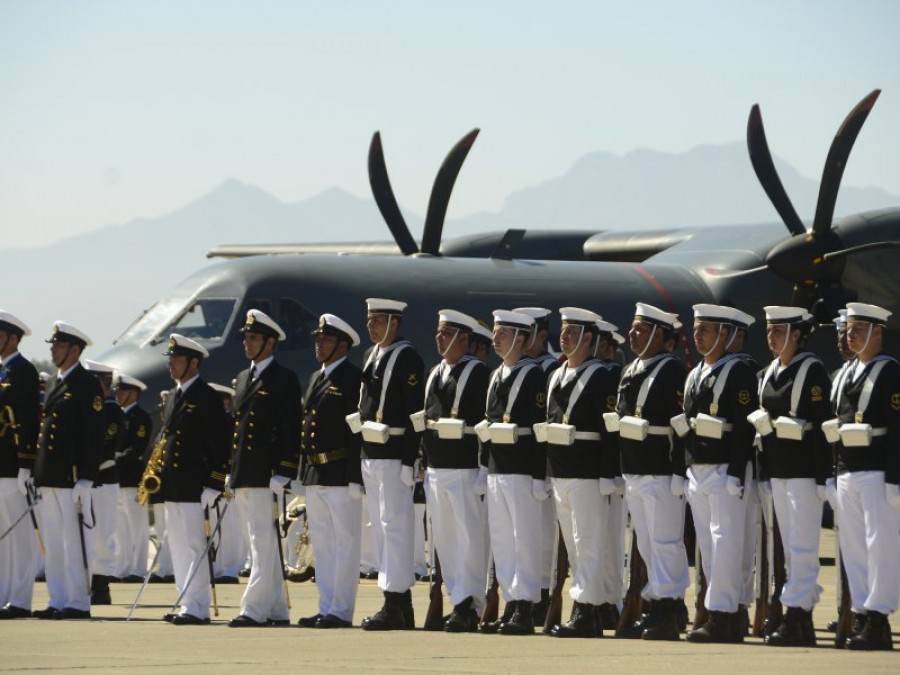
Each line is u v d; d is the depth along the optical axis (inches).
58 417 1274.6
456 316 1190.9
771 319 1072.8
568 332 1144.2
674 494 1097.4
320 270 2278.5
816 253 2278.5
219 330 2174.0
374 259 2369.6
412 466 1168.8
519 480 1141.1
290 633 1128.8
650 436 1115.9
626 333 2412.6
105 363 2161.7
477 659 932.0
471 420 1170.6
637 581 1127.0
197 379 1255.5
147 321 2265.0
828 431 1043.3
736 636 1077.1
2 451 1291.8
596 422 1121.4
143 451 1833.2
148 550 2017.7
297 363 2155.5
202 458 1238.9
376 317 1197.1
